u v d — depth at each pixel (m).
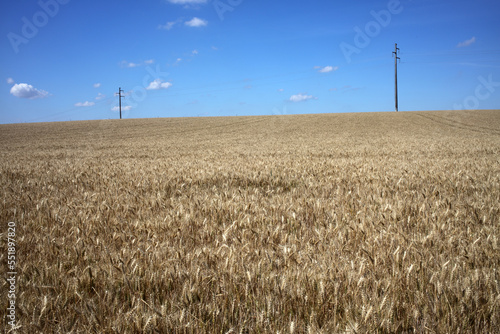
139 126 55.19
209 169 9.93
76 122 67.44
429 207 4.70
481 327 1.97
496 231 3.63
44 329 1.95
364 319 1.92
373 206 4.83
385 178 7.31
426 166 9.91
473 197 5.47
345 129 43.97
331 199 5.52
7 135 43.66
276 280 2.38
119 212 4.86
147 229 3.89
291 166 10.80
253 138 34.25
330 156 15.62
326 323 2.02
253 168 10.15
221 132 43.72
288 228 4.00
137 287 2.45
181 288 2.41
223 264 2.79
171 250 3.12
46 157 18.48
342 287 2.34
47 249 3.26
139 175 9.05
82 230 3.87
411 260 2.82
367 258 2.83
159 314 2.00
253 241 3.46
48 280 2.57
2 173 10.55
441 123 48.44
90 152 21.64
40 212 4.75
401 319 2.06
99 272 2.70
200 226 4.18
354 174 8.15
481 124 46.00
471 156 14.20
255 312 2.10
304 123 54.62
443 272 2.44
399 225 3.87
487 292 2.24
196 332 1.93
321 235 3.48
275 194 6.50
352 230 3.67
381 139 29.22
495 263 2.80
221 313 2.10
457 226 3.89
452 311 1.99
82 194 6.42
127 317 2.03
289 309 2.15
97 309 2.15
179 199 5.74
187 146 25.72
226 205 4.93
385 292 2.25
